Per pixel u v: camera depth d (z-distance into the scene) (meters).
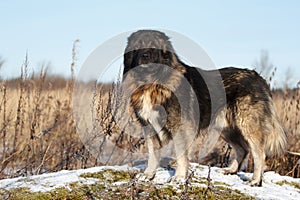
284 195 4.45
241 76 5.31
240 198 4.12
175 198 3.94
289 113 7.70
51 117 7.19
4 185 4.01
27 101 7.02
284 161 6.63
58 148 6.29
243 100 5.17
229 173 5.41
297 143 6.95
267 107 5.22
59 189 3.92
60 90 7.44
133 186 3.79
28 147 5.72
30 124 6.17
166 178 4.64
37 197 3.71
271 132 5.21
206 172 5.04
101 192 3.95
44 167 5.93
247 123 5.12
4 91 5.95
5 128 5.88
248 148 5.43
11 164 5.79
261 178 4.89
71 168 5.83
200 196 4.01
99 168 4.68
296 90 7.37
